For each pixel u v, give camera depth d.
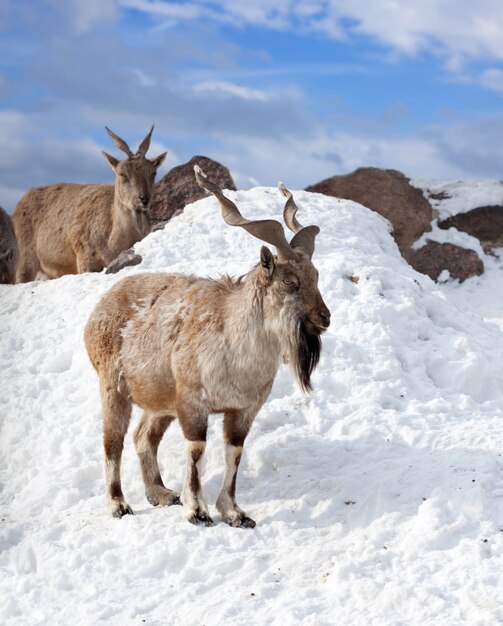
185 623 5.61
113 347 7.41
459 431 8.00
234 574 6.15
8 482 8.35
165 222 16.03
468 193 17.62
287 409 8.70
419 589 5.51
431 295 11.59
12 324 11.52
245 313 6.68
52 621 5.89
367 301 10.68
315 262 11.64
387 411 8.59
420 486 6.83
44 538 6.92
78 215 16.06
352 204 15.21
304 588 5.80
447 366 9.95
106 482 7.38
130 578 6.25
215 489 7.57
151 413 7.40
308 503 7.04
